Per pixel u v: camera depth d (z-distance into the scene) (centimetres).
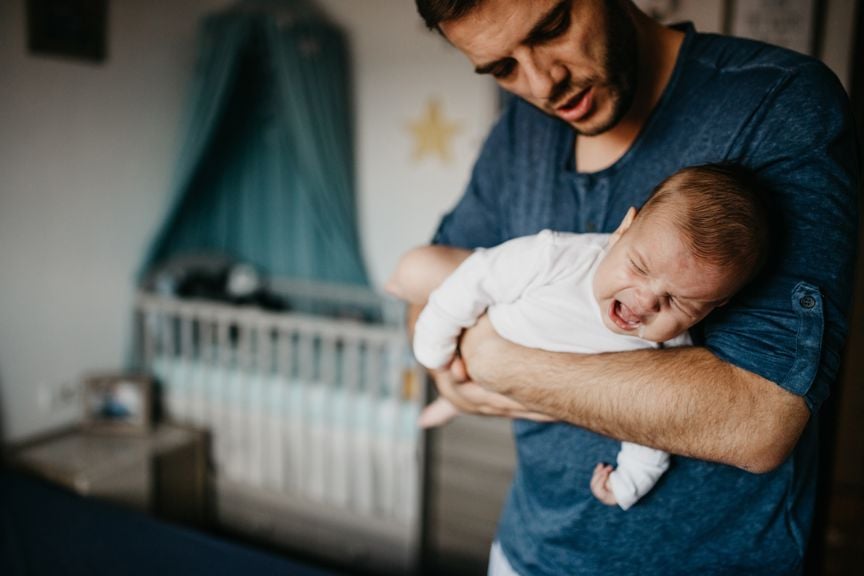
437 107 360
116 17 334
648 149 87
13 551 221
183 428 332
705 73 84
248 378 321
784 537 83
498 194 110
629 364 78
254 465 323
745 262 72
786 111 76
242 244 397
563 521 92
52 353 320
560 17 75
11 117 294
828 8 265
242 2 345
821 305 70
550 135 100
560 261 88
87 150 327
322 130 352
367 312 371
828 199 72
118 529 236
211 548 226
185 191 350
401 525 288
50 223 314
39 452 302
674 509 84
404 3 360
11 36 290
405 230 380
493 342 91
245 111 375
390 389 311
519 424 99
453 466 270
